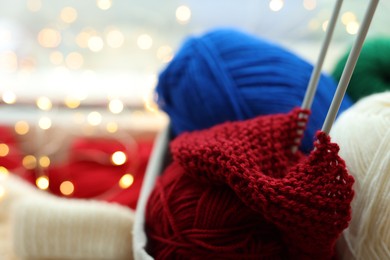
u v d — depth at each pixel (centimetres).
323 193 32
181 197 39
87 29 84
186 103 52
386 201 34
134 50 86
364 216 35
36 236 50
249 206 34
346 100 52
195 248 37
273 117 41
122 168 78
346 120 40
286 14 80
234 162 35
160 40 86
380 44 55
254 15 81
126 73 88
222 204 37
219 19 82
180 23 84
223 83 49
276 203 32
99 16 84
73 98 81
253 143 38
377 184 34
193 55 52
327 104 49
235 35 54
